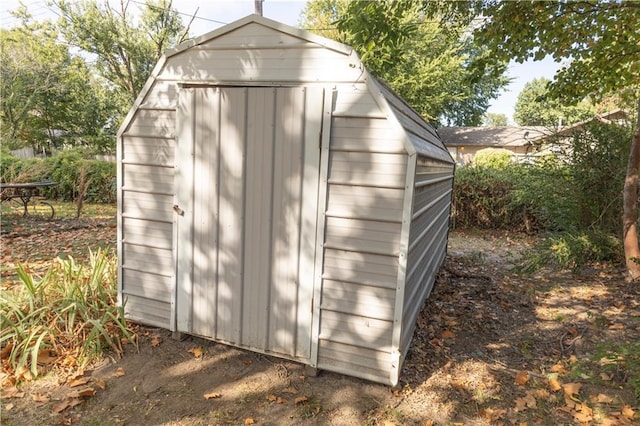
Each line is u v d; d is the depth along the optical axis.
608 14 4.98
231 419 2.42
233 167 2.96
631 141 5.94
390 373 2.67
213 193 3.04
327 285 2.78
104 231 7.90
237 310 3.06
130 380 2.78
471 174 10.07
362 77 2.57
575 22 5.11
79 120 22.02
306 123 2.72
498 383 2.94
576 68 6.13
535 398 2.76
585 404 2.67
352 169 2.63
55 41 17.84
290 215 2.82
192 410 2.49
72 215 9.84
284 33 2.74
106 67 18.80
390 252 2.58
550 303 4.77
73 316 3.10
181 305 3.26
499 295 5.02
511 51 5.32
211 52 2.96
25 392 2.58
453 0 5.63
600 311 4.48
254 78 2.85
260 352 3.03
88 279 3.71
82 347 2.99
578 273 5.92
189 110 3.05
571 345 3.64
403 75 18.06
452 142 25.84
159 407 2.51
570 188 6.46
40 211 10.35
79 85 21.58
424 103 19.52
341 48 2.61
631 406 2.67
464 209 10.17
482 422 2.50
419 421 2.47
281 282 2.90
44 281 3.44
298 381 2.83
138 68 18.36
